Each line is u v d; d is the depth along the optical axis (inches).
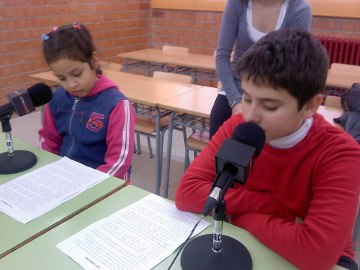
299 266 31.2
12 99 45.5
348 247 37.5
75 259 31.8
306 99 30.4
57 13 165.9
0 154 50.1
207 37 194.2
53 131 65.6
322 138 35.0
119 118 58.4
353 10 150.6
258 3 67.5
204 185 38.0
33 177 45.7
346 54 152.9
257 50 30.7
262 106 30.5
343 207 31.2
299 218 37.2
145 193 42.4
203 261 30.8
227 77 71.4
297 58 29.5
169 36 209.5
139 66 173.6
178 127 114.3
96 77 60.3
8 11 146.9
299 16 66.0
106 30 191.2
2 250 33.0
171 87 106.4
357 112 81.1
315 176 34.9
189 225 36.5
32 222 37.0
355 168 32.6
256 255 32.4
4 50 149.6
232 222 37.4
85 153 61.1
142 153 125.6
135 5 202.7
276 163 36.6
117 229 35.8
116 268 30.9
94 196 41.6
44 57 56.2
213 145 40.9
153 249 33.1
